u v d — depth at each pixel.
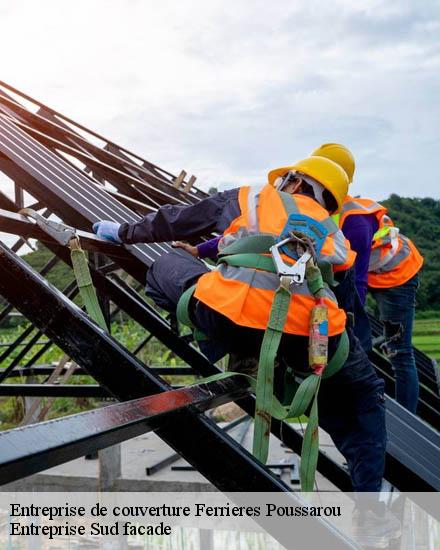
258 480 2.00
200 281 2.42
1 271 2.19
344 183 2.60
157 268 2.86
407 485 2.92
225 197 2.63
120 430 1.60
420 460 2.97
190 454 2.02
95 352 2.12
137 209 4.46
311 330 2.25
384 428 2.85
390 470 2.94
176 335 3.32
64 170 3.67
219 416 9.03
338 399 2.89
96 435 1.49
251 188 2.55
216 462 2.01
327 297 2.35
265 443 2.18
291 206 2.41
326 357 2.24
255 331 2.32
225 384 2.38
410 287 5.01
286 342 2.36
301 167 2.58
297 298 2.29
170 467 5.88
